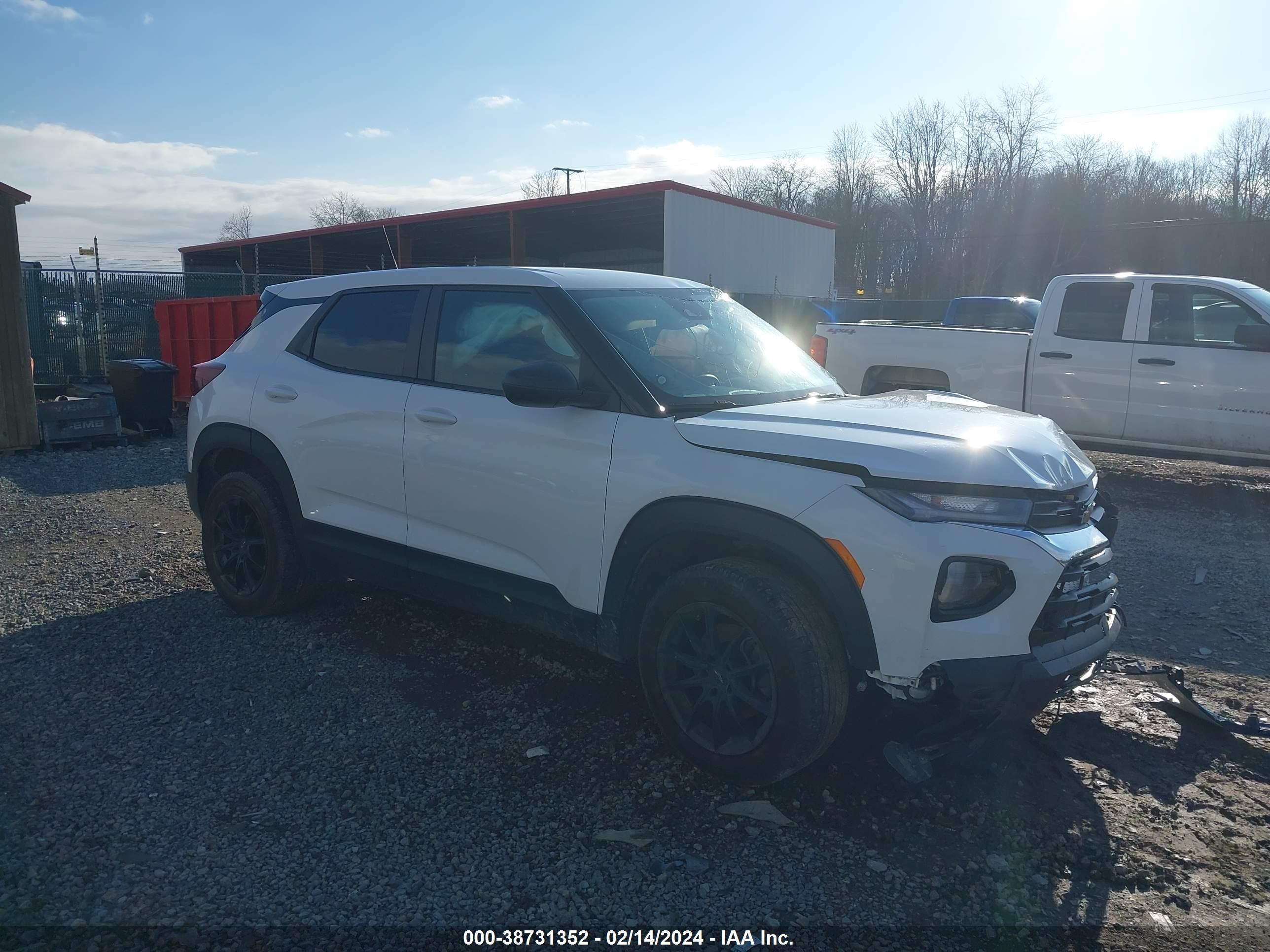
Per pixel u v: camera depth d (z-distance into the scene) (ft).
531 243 116.78
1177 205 184.85
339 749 12.53
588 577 12.60
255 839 10.55
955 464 10.47
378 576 15.42
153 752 12.44
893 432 11.18
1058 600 10.59
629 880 9.90
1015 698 10.32
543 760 12.27
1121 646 16.60
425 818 10.98
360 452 15.20
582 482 12.51
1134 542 23.47
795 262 102.68
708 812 11.14
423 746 12.63
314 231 108.27
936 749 10.87
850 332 33.63
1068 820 11.10
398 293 15.65
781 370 14.69
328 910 9.39
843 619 10.55
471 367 14.28
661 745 12.64
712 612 11.44
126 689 14.37
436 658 15.55
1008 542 10.25
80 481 31.53
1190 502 27.43
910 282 201.98
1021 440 11.39
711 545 11.88
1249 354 27.66
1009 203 188.14
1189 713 13.53
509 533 13.42
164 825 10.80
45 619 17.34
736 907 9.51
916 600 10.18
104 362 55.01
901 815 11.12
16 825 10.75
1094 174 187.01
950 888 9.86
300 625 16.99
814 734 10.73
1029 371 30.91
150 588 19.17
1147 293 29.30
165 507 27.40
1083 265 185.26
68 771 11.94
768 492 10.93
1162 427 29.12
